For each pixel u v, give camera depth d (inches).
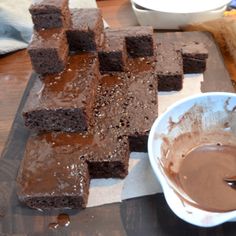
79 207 19.6
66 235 18.7
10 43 31.9
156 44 29.2
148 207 19.4
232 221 17.5
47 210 19.8
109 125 22.3
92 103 23.2
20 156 22.9
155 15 31.2
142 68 26.3
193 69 27.5
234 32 28.6
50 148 21.4
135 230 18.6
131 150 22.3
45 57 23.2
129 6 35.9
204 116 21.3
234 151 21.0
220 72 27.4
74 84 22.9
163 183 17.1
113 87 24.8
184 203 17.1
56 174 20.0
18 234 18.9
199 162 20.5
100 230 18.8
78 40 24.8
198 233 18.1
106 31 27.4
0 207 20.3
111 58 25.3
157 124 19.6
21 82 29.0
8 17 31.6
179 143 21.2
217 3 31.6
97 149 21.0
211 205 18.1
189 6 31.6
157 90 25.3
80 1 33.8
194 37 30.3
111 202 19.8
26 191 19.4
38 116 21.8
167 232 18.3
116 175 20.8
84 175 19.9
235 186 19.1
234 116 21.1
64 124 22.1
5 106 27.1
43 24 24.3
